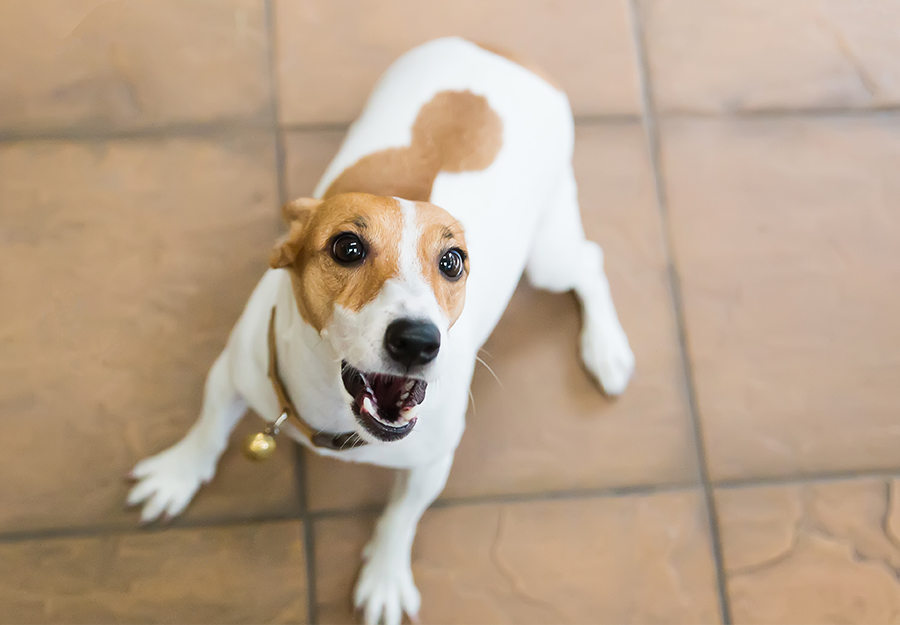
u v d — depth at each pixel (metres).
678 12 1.91
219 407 1.32
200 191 1.65
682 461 1.65
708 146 1.83
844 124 1.89
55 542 1.45
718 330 1.74
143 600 1.44
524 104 1.29
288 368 1.09
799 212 1.83
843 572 1.62
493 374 1.64
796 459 1.68
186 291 1.60
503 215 1.22
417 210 0.95
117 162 1.64
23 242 1.58
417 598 1.49
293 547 1.50
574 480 1.61
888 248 1.83
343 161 1.22
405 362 0.88
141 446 1.52
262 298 1.20
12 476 1.47
